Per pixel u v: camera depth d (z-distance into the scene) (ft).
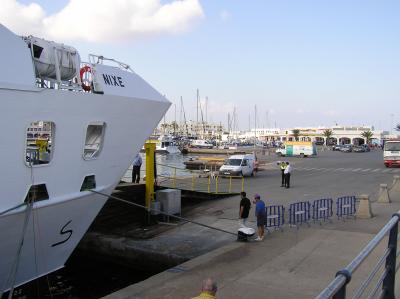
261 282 27.27
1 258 28.66
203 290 15.12
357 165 151.64
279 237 39.19
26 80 25.63
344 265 30.58
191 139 416.67
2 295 29.73
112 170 34.37
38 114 26.48
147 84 36.70
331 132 469.57
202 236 46.83
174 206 55.26
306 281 27.37
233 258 32.58
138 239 45.75
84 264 46.91
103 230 49.88
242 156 109.50
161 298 24.85
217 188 82.64
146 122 36.22
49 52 29.40
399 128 326.24
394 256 13.76
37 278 32.30
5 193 26.13
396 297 15.46
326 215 50.06
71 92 27.99
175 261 39.24
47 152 35.40
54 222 30.66
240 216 44.06
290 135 510.99
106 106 31.30
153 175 55.01
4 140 25.08
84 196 31.81
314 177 105.81
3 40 25.31
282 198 68.80
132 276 43.27
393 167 138.41
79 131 29.76
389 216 49.52
